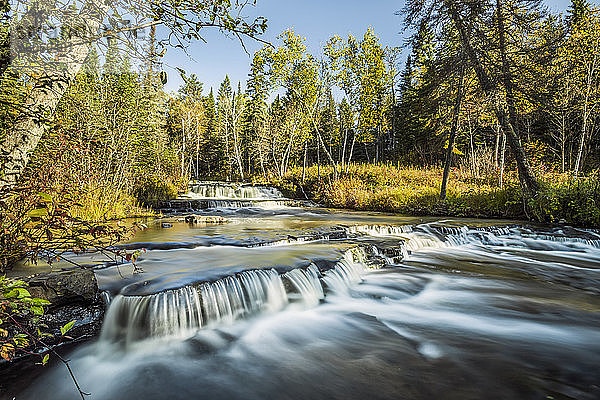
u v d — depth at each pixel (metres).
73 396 2.91
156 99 15.13
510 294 5.53
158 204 15.26
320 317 4.64
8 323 2.93
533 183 11.46
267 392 2.98
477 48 11.47
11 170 2.52
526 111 12.37
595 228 9.75
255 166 39.34
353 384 3.08
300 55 19.53
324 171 23.84
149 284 3.96
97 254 5.34
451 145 13.62
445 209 13.48
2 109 2.30
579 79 14.95
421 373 3.25
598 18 13.94
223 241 6.93
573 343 3.87
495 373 3.22
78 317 3.45
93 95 10.71
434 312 4.83
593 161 20.39
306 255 5.84
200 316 3.92
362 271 6.42
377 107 20.53
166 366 3.38
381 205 15.85
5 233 2.67
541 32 11.05
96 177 8.69
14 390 2.90
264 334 4.11
